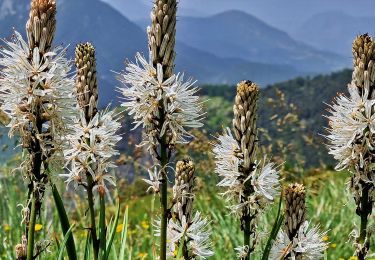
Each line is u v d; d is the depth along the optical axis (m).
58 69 0.77
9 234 1.34
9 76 0.75
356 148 0.87
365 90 0.87
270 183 0.83
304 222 0.85
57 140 0.76
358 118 0.87
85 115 0.84
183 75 0.80
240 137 0.83
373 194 0.88
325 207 1.77
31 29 0.76
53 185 0.77
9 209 1.41
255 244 0.84
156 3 0.80
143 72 0.80
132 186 1.84
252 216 0.83
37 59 0.76
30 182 0.76
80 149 0.82
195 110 0.80
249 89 0.83
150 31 0.80
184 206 0.85
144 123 0.79
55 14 0.77
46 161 0.76
